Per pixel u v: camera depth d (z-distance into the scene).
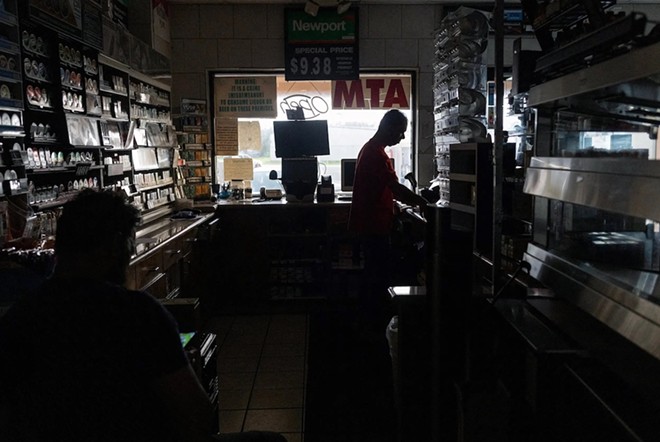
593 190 1.60
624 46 1.64
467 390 2.12
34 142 3.04
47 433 1.33
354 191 4.48
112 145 3.96
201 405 1.42
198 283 4.88
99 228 1.44
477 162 2.78
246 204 5.49
